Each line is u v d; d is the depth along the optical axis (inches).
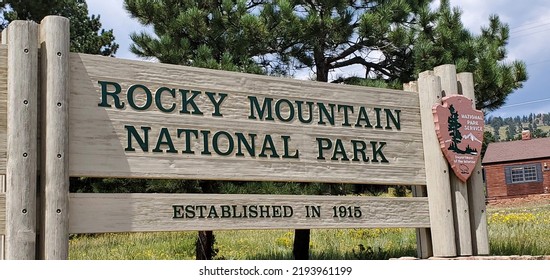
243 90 251.1
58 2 941.8
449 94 296.2
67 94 208.1
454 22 472.1
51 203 199.6
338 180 266.5
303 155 259.8
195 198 232.1
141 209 221.1
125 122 224.5
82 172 213.0
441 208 284.7
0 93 201.5
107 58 224.5
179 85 238.1
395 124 286.5
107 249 555.2
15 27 202.4
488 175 1626.5
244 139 247.6
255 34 426.3
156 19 458.3
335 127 270.1
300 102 263.4
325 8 442.6
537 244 416.5
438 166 287.3
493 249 391.2
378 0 470.0
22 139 197.3
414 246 472.4
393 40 446.0
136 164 224.2
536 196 1535.4
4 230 195.6
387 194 622.5
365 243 511.5
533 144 1600.6
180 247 539.8
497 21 528.7
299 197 253.4
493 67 452.8
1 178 229.1
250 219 241.3
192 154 235.9
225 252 499.2
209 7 456.4
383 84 440.5
